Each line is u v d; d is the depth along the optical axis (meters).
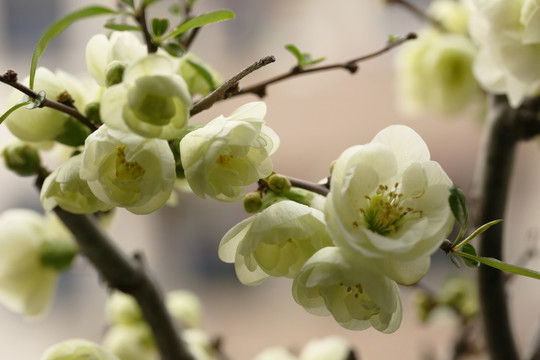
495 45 0.73
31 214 0.80
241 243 0.63
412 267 0.62
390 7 1.10
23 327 1.56
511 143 0.79
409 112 1.02
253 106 0.63
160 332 0.75
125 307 0.84
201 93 0.71
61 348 0.68
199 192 0.62
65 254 0.79
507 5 0.72
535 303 1.41
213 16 0.65
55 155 0.73
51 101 0.66
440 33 0.96
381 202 0.63
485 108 0.95
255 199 0.65
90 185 0.63
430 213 0.62
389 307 0.62
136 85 0.60
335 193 0.61
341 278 0.62
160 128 0.61
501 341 0.79
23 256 0.78
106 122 0.61
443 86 0.94
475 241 0.80
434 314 0.95
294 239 0.64
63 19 0.63
